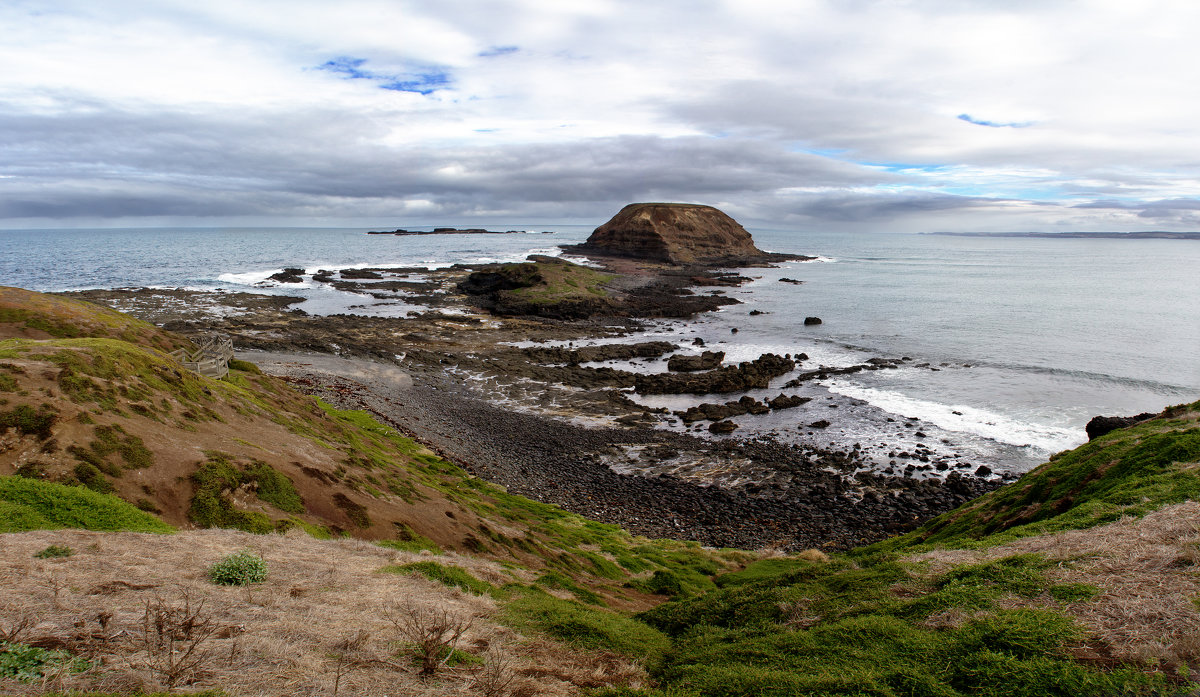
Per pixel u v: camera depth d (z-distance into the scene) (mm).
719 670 9578
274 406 29141
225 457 18203
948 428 43000
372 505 20422
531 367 60938
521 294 98312
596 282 116812
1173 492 13891
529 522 27016
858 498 33906
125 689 6430
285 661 7832
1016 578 10492
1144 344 62969
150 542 12258
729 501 34000
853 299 104938
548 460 39125
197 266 152375
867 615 10688
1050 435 40812
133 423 18078
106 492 15031
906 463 37938
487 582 14633
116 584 9555
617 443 42219
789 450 40562
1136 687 6820
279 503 18000
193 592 9875
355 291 113938
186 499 16078
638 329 83000
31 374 17281
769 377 56625
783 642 10250
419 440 38312
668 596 20500
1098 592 9266
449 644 9383
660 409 49469
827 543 29484
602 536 27500
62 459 15219
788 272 154500
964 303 97000
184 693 6535
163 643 7574
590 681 9438
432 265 163875
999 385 51656
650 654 11242
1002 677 7613
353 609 10438
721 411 47219
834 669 8820
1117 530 12172
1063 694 7055
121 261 161625
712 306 98688
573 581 19016
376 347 67062
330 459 23109
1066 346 63562
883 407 47938
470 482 31750
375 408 43250
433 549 18703
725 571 24984
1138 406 44969
